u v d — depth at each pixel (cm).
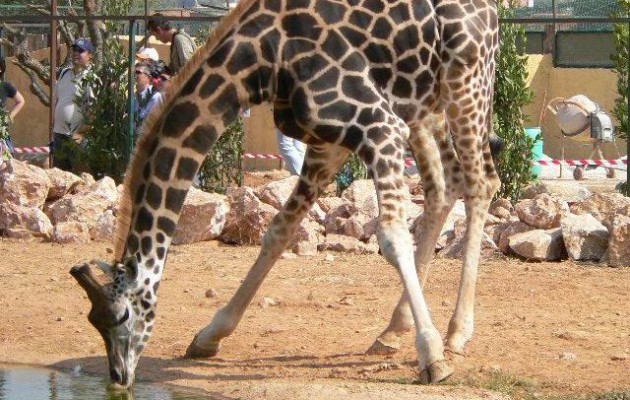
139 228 1036
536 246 1684
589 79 3778
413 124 1138
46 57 3675
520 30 2244
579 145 3772
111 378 1037
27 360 1193
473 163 1154
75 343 1251
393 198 1034
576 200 2008
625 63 2281
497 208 1903
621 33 2283
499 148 1227
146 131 1048
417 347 1038
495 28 1160
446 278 1562
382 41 1064
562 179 2991
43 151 2997
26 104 3694
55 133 2303
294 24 1046
